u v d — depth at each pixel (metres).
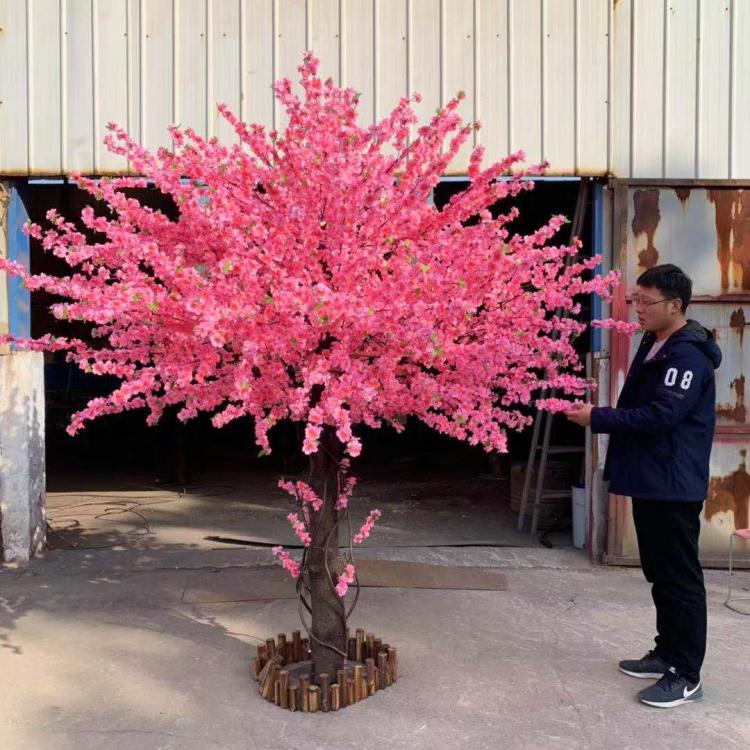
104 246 2.77
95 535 5.95
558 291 3.03
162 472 8.65
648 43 5.00
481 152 3.04
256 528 6.23
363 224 2.86
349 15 5.00
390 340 2.68
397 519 6.51
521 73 5.00
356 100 2.94
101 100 5.02
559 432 7.46
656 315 3.23
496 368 2.84
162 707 3.17
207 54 5.01
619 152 5.02
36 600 4.43
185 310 2.57
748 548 5.04
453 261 2.79
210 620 4.13
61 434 10.80
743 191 5.00
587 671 3.50
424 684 3.37
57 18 5.00
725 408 5.02
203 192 3.02
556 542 5.64
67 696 3.27
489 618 4.16
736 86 5.01
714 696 3.26
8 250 5.07
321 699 3.16
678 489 3.09
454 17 4.99
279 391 2.73
